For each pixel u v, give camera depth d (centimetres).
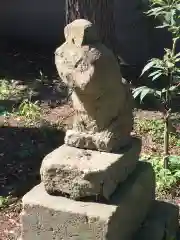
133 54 379
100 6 300
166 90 188
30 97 318
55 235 135
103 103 139
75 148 145
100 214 130
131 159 151
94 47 135
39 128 280
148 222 156
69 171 134
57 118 293
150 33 371
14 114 298
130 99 150
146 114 295
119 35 378
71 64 135
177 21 183
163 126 271
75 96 142
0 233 184
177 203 196
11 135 272
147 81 338
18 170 234
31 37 427
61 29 418
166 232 156
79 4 294
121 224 138
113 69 137
